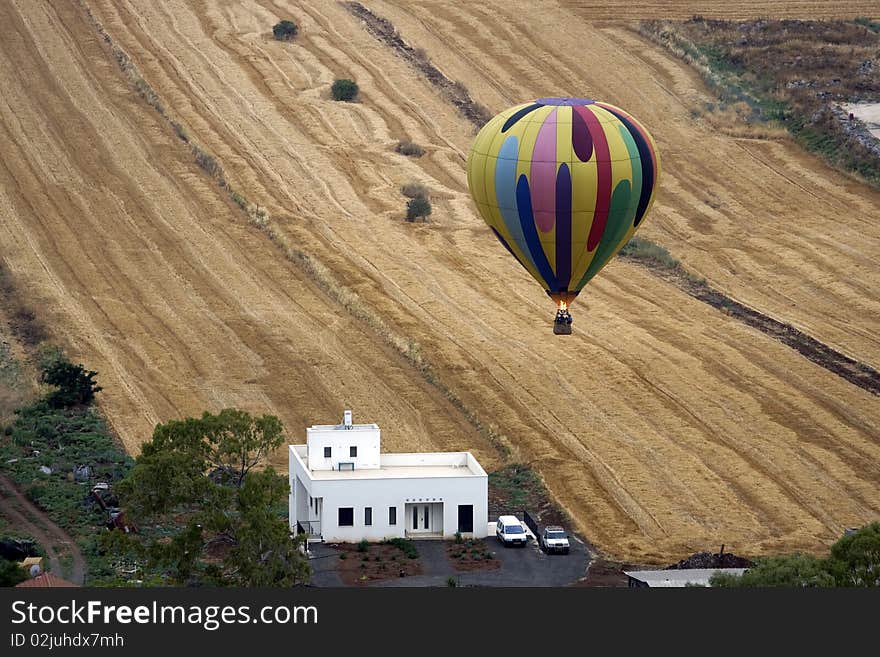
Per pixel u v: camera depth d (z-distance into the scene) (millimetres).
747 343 136875
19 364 127875
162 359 130500
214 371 128750
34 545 95062
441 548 99312
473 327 138375
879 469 114000
